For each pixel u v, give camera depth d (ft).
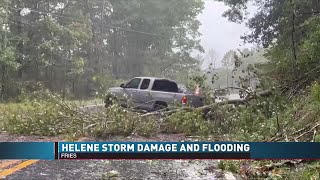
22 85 102.37
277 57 47.98
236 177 18.65
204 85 37.70
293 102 32.86
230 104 35.65
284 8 55.26
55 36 111.55
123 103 44.19
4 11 93.20
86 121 30.96
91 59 145.48
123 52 175.01
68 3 125.90
